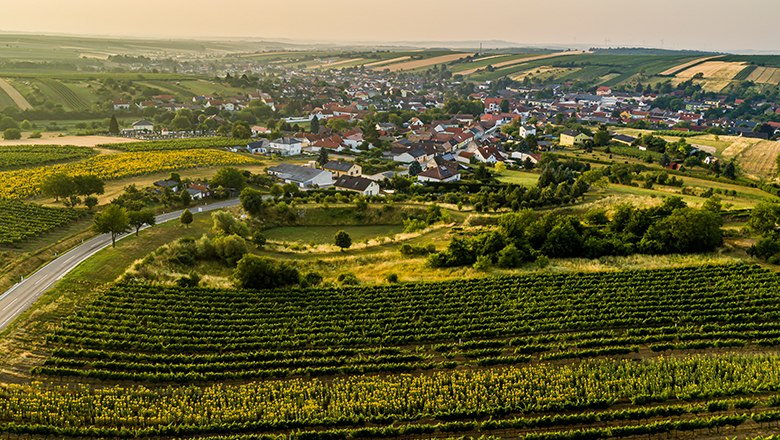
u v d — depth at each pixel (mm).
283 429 67188
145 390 72562
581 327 90500
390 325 90938
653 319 90812
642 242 124188
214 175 185750
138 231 131250
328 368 78188
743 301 96000
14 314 89375
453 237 124938
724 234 130000
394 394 72500
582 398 70625
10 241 119000
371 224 154250
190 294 100188
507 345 85312
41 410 68125
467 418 68500
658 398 70188
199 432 66250
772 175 197750
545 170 184000
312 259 125188
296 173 193000
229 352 83500
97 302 94500
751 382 72875
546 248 123125
